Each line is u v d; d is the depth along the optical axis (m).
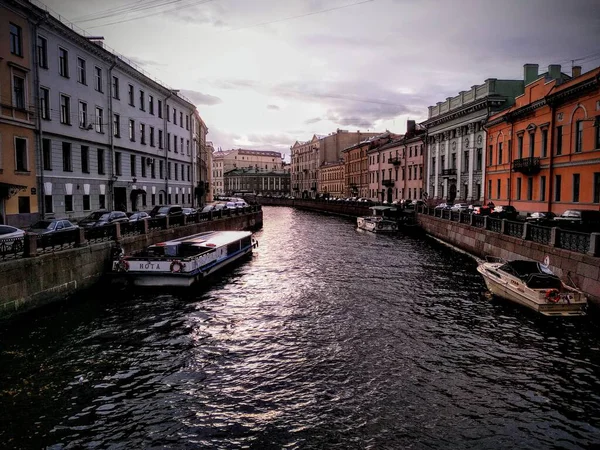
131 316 13.13
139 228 19.56
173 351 10.55
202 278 17.80
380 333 11.81
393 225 38.88
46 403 8.11
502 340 11.23
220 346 10.89
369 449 6.86
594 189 24.94
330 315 13.44
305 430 7.35
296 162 117.62
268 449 6.85
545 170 29.81
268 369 9.61
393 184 64.75
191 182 50.44
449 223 29.94
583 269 12.91
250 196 111.81
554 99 28.16
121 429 7.35
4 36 21.23
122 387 8.75
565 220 21.16
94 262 15.75
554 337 11.34
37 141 23.64
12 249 12.31
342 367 9.71
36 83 23.45
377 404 8.17
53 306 13.48
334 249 28.39
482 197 40.50
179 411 7.91
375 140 73.56
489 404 8.17
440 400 8.30
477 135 42.12
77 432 7.24
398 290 16.61
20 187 21.06
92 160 29.19
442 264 22.33
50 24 24.22
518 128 33.69
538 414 7.84
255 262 23.20
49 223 18.09
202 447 6.89
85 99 28.30
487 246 22.20
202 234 24.12
